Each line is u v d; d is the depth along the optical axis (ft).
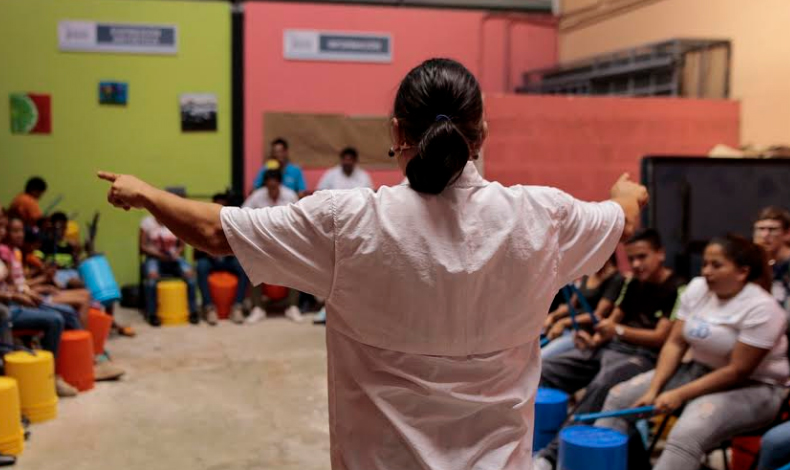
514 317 3.92
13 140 25.02
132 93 25.71
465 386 3.87
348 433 3.99
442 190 3.81
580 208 4.16
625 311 11.80
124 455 11.84
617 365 10.92
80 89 25.34
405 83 4.03
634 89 24.71
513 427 3.98
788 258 11.56
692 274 16.51
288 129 26.76
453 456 3.87
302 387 15.57
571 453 8.71
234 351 18.57
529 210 3.94
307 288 3.93
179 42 25.88
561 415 10.45
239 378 16.19
